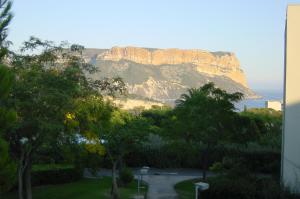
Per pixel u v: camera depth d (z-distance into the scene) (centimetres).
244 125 2744
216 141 2728
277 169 3322
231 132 2686
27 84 1577
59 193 2267
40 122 1561
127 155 3594
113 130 2141
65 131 1741
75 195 2214
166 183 2766
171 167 3591
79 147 1914
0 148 1194
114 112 2161
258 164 3381
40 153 1992
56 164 2686
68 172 2653
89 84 1942
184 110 2756
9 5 1283
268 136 3953
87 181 2716
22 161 1706
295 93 1728
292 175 1719
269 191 1614
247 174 1922
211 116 2642
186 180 2869
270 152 3403
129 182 2559
